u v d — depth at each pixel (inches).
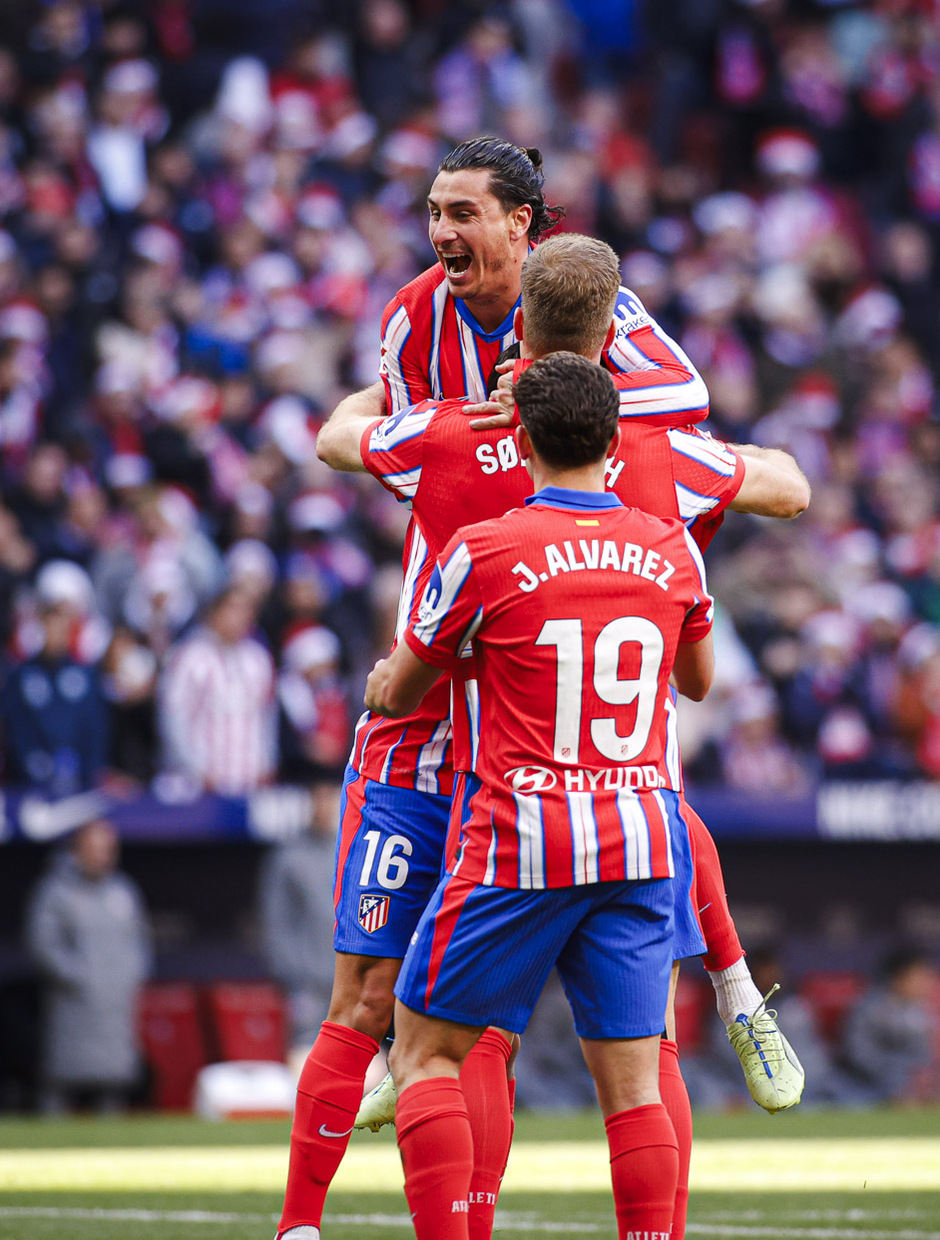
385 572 1637.6
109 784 1440.7
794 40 2556.6
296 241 1991.9
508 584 488.4
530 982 493.0
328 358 1907.0
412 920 571.2
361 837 577.9
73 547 1588.3
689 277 2150.6
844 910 1675.7
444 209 560.7
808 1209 767.1
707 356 2046.0
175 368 1825.8
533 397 501.0
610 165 2335.1
